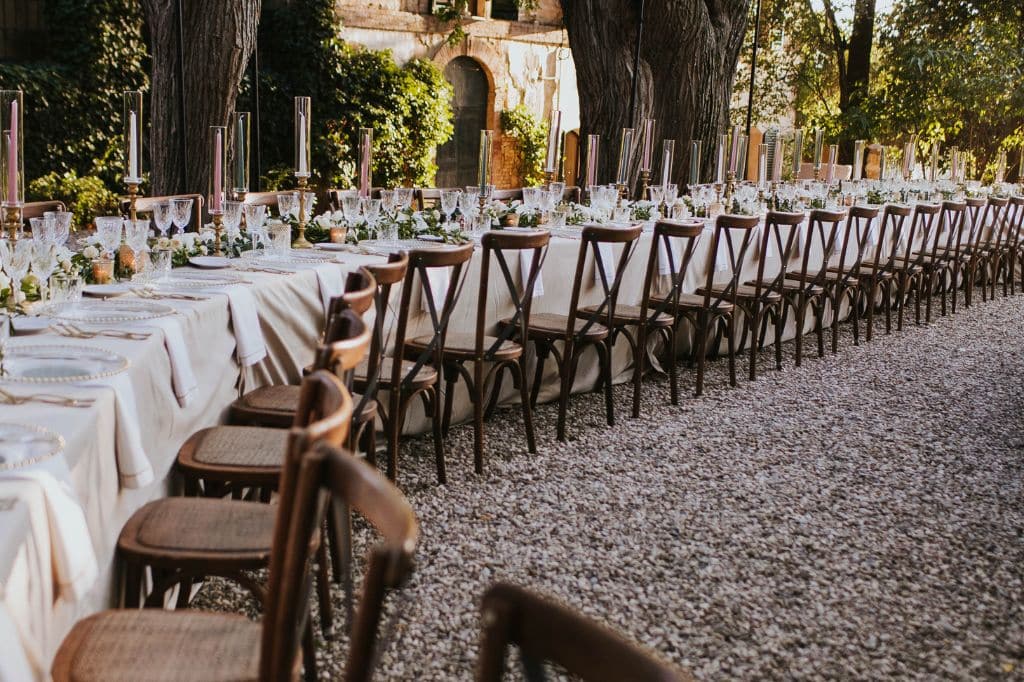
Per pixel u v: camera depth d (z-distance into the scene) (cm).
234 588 273
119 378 201
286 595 120
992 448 444
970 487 389
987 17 1534
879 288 788
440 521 328
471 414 449
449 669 237
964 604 286
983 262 878
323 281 359
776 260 657
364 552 302
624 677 76
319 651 243
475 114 1531
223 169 366
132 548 187
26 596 136
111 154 1178
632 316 471
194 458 239
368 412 305
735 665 246
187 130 629
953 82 1504
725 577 296
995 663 252
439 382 363
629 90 848
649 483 376
